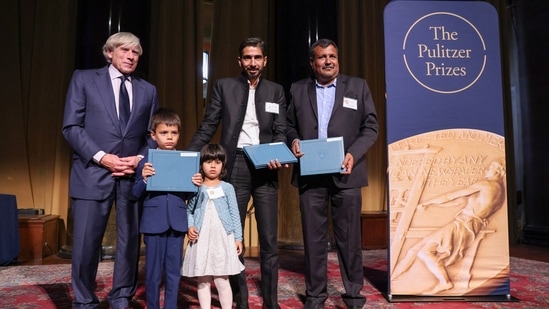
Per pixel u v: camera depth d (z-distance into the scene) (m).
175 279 2.12
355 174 2.44
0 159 4.95
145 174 2.08
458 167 2.77
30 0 5.18
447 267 2.73
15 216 4.09
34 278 3.39
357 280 2.43
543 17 5.68
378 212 5.43
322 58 2.47
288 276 3.46
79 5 4.64
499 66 2.83
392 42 2.82
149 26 4.77
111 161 2.14
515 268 3.85
